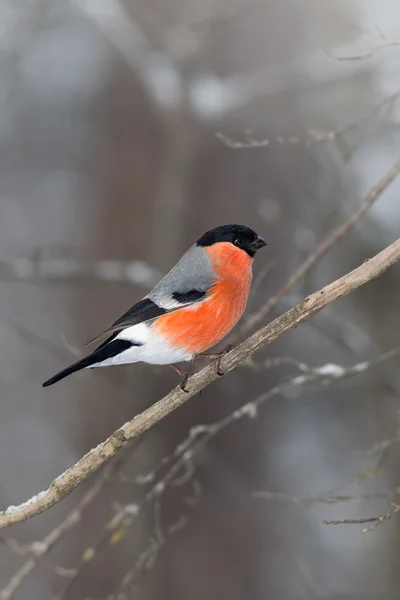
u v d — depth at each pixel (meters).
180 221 12.88
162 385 11.86
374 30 10.74
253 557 12.85
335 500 7.29
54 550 12.85
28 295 19.50
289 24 13.32
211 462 12.70
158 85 12.53
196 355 7.19
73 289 14.76
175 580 12.55
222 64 13.34
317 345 13.70
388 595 13.09
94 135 15.51
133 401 11.87
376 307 13.36
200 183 13.01
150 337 6.95
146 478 7.66
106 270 11.26
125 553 12.38
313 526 14.40
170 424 12.66
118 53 13.58
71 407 14.88
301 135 12.85
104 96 14.58
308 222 12.50
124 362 6.96
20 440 18.45
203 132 12.88
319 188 12.61
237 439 13.43
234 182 13.01
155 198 13.78
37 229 19.47
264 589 12.74
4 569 14.31
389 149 12.12
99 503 12.50
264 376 13.52
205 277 7.12
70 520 7.94
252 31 13.34
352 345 10.91
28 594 13.73
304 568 10.85
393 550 13.90
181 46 12.72
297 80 12.32
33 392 18.97
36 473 18.02
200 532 12.77
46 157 18.80
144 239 13.76
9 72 16.62
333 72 11.98
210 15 13.15
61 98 17.66
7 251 19.27
